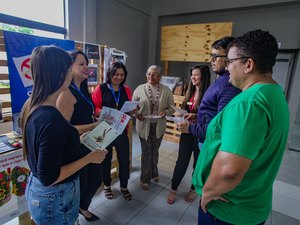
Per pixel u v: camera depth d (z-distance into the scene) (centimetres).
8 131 199
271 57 78
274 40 79
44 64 86
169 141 397
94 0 348
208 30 378
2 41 176
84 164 103
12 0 243
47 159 84
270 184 84
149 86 225
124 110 186
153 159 237
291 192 241
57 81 89
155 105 222
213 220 91
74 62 148
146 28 491
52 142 84
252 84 80
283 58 391
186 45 405
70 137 94
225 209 86
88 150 124
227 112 79
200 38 388
